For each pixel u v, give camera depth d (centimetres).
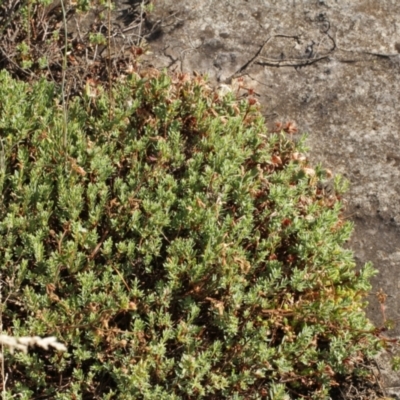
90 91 731
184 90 730
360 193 748
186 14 863
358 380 643
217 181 651
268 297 628
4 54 791
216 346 583
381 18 869
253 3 874
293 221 650
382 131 789
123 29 844
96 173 659
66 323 580
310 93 812
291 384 618
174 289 607
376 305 685
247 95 802
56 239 627
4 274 613
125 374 557
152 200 652
